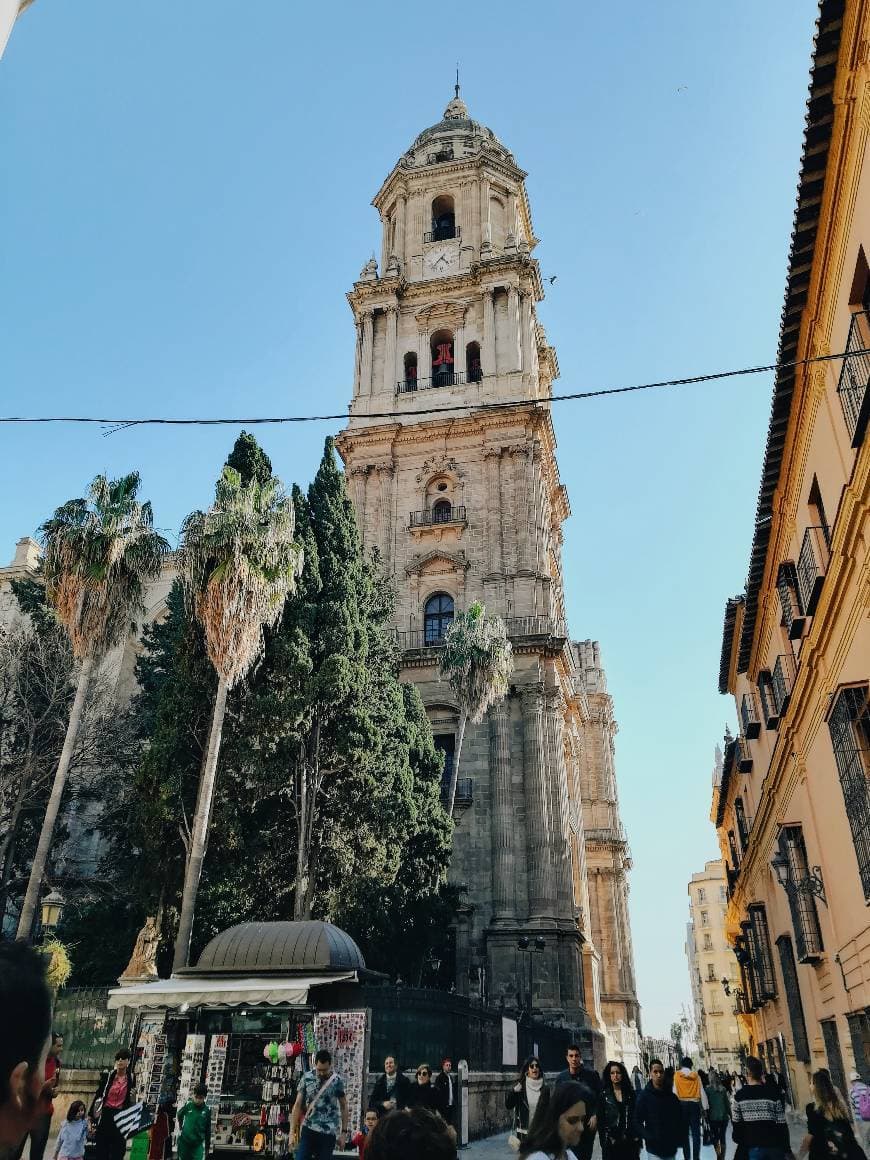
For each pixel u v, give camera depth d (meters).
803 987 24.02
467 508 51.25
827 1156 9.19
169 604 44.22
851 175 14.02
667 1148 10.09
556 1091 5.12
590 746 80.06
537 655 45.72
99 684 43.62
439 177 63.94
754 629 28.33
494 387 53.84
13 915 38.47
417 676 47.03
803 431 19.25
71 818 43.38
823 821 19.59
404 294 59.41
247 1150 16.12
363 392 56.31
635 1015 67.06
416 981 33.00
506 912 39.94
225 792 29.89
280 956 18.67
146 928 24.69
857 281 14.58
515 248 58.56
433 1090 14.03
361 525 52.19
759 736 29.69
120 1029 21.06
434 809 35.81
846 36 13.01
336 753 31.53
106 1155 13.54
